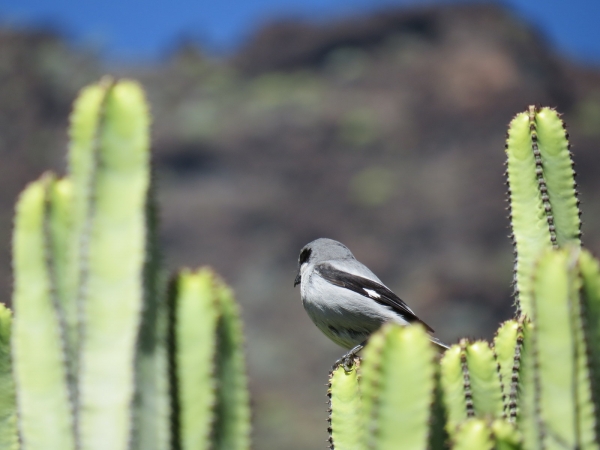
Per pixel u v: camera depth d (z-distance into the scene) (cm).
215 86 5725
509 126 595
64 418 405
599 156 5219
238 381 399
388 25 6656
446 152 5312
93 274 397
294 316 3462
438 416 379
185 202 4728
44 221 412
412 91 5909
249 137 5294
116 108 407
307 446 2380
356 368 507
